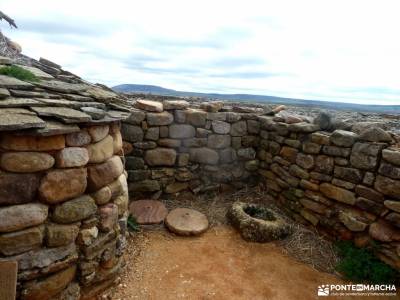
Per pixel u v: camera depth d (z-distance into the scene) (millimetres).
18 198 1865
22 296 1918
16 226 1848
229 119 4707
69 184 2098
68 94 2555
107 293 2541
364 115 5828
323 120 3900
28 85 2285
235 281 2906
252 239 3604
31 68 3127
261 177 4961
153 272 2926
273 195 4629
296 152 4113
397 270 2934
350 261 3166
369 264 3088
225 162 4820
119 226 2701
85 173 2223
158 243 3449
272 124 4594
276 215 4051
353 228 3299
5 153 1815
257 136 5008
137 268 2965
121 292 2619
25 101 1973
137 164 4285
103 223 2432
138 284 2738
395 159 2916
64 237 2074
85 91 2832
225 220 4086
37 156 1907
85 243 2236
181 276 2900
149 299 2561
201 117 4520
